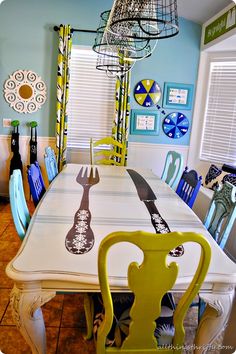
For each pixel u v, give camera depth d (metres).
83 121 4.02
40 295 1.18
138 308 1.08
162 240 0.95
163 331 1.24
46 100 3.84
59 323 1.82
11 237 2.87
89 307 1.58
